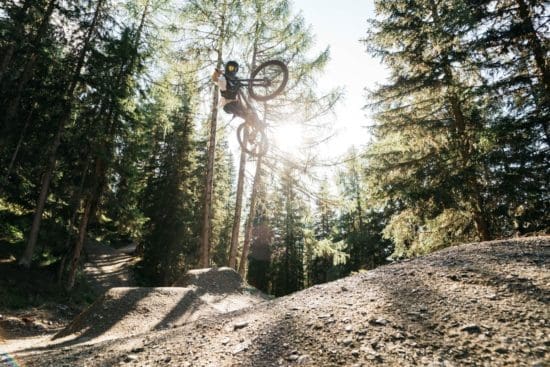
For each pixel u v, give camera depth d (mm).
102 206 18781
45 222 17469
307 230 18094
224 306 12289
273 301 6465
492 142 10633
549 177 10500
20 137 15234
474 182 11820
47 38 15422
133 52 17094
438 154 13344
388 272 6410
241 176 17625
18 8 14781
